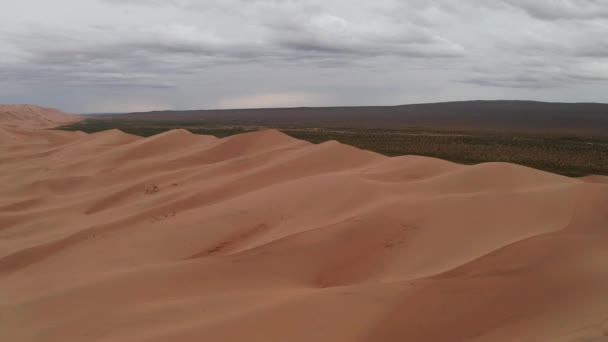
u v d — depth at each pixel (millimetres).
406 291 9648
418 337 8164
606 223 12352
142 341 8477
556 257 10312
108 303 10820
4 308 11539
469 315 8570
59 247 18906
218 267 12602
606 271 9141
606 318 7379
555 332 7301
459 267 11000
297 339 8195
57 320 10328
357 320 8734
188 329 8719
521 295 8898
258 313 9117
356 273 12641
